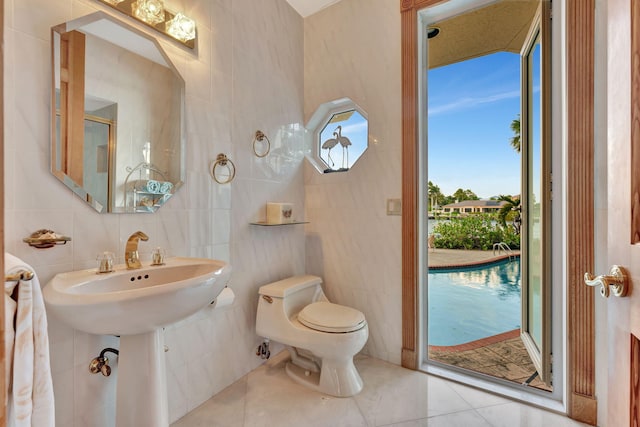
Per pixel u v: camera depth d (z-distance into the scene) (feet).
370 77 6.43
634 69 1.75
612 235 1.99
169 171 4.44
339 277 6.88
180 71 4.59
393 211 6.16
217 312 5.17
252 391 5.19
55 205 3.28
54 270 3.26
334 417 4.52
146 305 2.68
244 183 5.72
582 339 4.32
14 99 2.99
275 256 6.47
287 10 6.86
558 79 4.84
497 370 5.71
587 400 4.29
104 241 3.72
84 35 3.56
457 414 4.57
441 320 7.60
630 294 1.79
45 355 2.11
